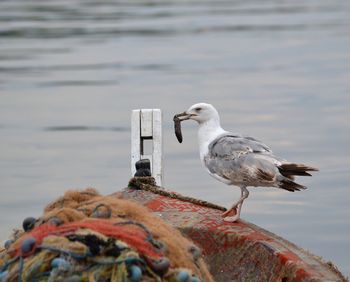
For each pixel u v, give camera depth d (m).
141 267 4.72
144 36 38.00
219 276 6.87
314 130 20.48
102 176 16.42
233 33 38.75
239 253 6.87
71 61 31.66
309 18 43.56
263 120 21.75
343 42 35.16
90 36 38.03
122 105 23.94
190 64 31.05
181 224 7.01
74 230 4.80
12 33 39.00
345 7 48.41
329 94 25.11
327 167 16.86
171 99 24.53
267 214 13.69
